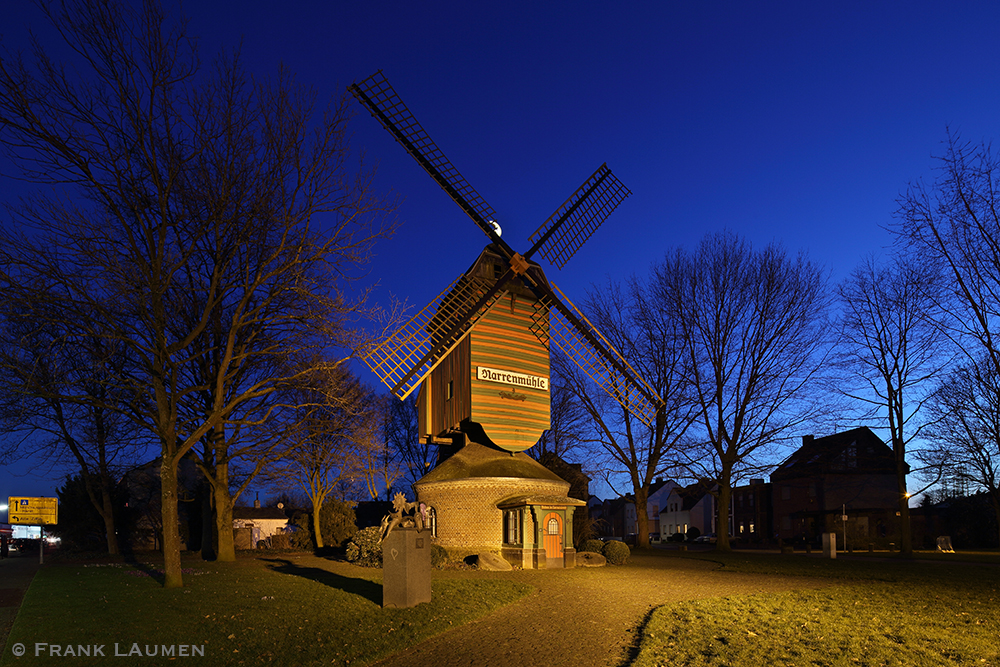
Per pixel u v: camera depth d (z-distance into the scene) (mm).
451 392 28125
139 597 15375
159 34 16531
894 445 36719
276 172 18094
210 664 9609
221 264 18281
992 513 51938
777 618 12812
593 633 11836
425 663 9922
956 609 14258
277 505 62500
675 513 91625
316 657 9992
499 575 21156
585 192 33562
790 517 62656
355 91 26672
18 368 17922
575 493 37250
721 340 37469
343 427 25609
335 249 18938
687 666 9312
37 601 14898
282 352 20047
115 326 16922
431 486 27312
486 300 27594
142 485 43688
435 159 28328
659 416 38625
